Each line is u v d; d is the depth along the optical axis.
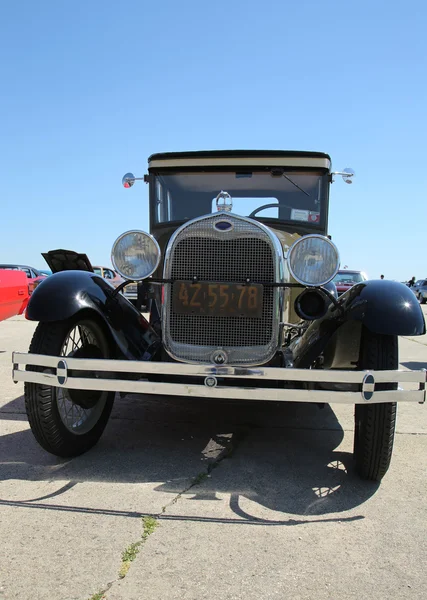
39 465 3.11
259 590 1.92
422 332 2.77
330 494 2.79
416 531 2.40
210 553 2.17
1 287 6.89
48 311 2.97
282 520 2.48
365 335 2.90
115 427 3.94
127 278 3.05
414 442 3.72
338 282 13.65
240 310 2.96
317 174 4.27
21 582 1.94
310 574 2.03
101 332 3.47
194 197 4.48
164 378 3.11
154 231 4.47
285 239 3.98
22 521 2.41
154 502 2.64
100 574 2.00
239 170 4.31
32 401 2.94
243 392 2.70
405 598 1.89
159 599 1.86
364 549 2.23
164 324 3.07
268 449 3.51
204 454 3.38
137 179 4.58
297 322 3.85
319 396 2.65
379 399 2.64
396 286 2.95
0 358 6.96
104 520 2.43
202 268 3.03
